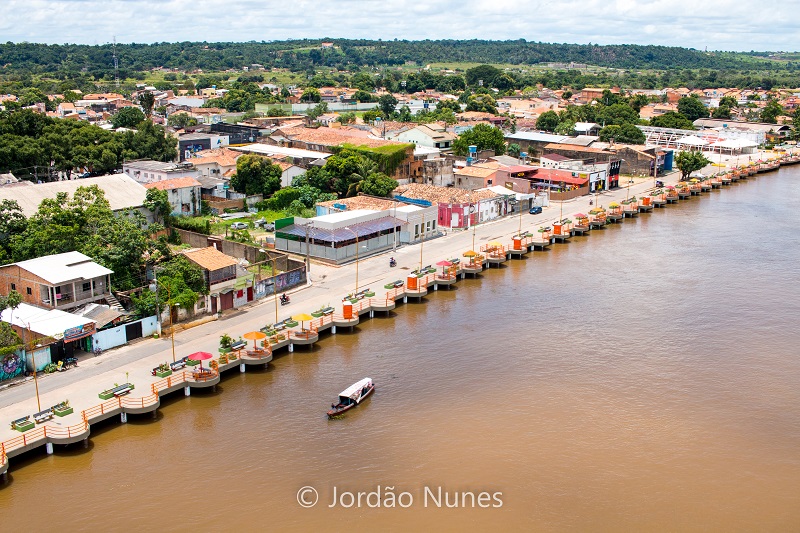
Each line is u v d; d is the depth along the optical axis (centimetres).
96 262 10475
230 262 10731
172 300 9806
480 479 6812
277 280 11338
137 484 6650
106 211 11544
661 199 19662
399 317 10919
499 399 8331
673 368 9281
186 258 10631
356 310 10606
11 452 6806
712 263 14100
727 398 8506
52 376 8312
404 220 14338
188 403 8144
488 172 19200
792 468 7112
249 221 15425
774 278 13162
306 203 17038
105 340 9006
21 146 16375
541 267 13750
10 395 7806
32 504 6362
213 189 16838
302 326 9688
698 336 10350
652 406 8269
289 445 7306
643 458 7225
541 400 8338
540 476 6888
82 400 7738
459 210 15762
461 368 9138
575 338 10188
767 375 9119
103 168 17450
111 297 10150
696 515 6391
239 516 6231
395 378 8825
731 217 18375
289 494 6538
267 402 8181
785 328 10694
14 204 11325
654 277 13138
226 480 6725
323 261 13050
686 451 7375
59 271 9738
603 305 11581
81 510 6291
